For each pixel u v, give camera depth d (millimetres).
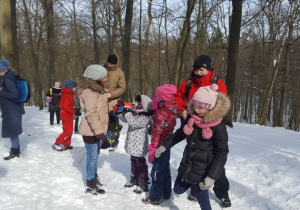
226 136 2430
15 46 11031
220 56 17547
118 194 3367
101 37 12992
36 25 18844
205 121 2375
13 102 4320
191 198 3301
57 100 7977
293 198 3129
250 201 3242
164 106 3113
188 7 12586
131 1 10602
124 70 10727
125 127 7547
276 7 16250
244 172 4180
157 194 3107
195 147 2514
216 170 2359
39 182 3529
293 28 16078
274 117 20188
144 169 3480
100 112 3242
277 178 3779
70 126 5207
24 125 8016
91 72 3148
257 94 27062
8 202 2947
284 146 5793
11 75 4227
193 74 3275
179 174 2668
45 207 2879
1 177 3611
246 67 26406
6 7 8164
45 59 22609
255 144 5914
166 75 24156
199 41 17516
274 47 16938
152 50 18297
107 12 12758
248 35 17688
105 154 5082
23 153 4770
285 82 17891
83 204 3045
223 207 3123
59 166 4246
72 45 15016
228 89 8297
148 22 17844
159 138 3068
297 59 19641
